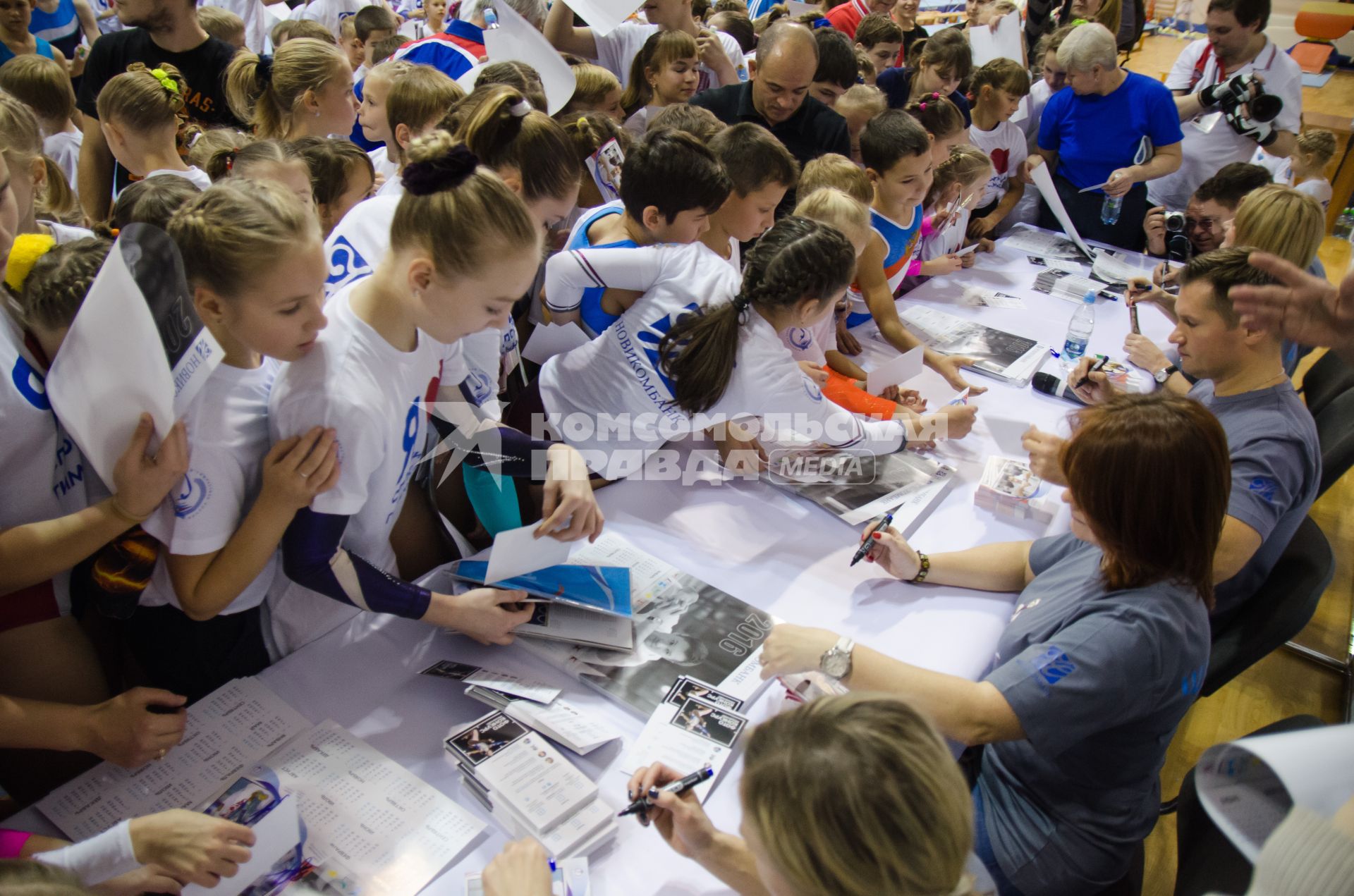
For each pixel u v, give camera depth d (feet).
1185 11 28.32
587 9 9.29
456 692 4.50
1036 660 3.93
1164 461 3.67
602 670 4.58
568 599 4.86
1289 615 5.57
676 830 3.44
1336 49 25.43
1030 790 4.42
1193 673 3.95
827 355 8.00
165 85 7.97
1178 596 3.89
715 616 5.01
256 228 3.48
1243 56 13.65
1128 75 12.26
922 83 12.74
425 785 3.91
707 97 10.80
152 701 3.91
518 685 4.45
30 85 9.77
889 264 8.86
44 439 4.08
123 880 3.16
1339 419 7.01
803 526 5.99
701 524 5.96
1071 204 12.97
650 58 10.84
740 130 6.93
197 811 3.68
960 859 2.39
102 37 10.64
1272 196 7.06
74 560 3.81
